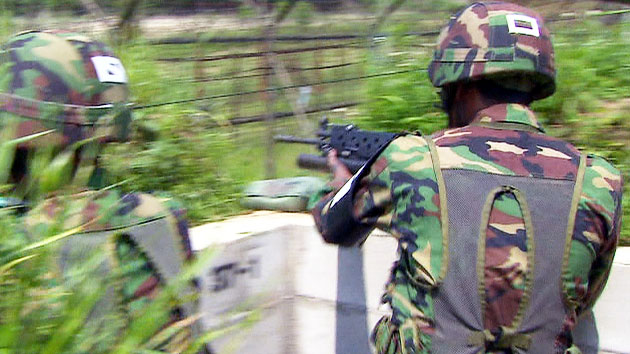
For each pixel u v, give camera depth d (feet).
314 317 11.08
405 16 16.74
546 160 7.82
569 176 7.75
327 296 10.95
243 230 10.68
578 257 7.59
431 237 7.63
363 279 10.64
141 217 7.57
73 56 7.76
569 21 14.26
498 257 7.47
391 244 10.38
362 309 10.65
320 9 17.16
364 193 8.18
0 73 7.55
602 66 12.34
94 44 8.10
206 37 15.72
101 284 6.88
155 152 11.03
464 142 7.89
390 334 7.99
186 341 7.55
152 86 12.92
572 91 11.81
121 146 10.32
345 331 10.83
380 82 13.04
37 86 7.49
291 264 11.19
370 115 12.76
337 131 9.46
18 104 7.41
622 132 11.38
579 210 7.64
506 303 7.47
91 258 6.82
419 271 7.64
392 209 7.99
